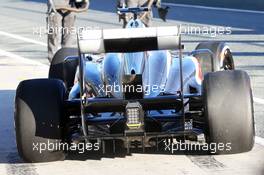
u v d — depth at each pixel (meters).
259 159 17.56
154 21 56.44
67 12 27.94
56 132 17.44
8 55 40.75
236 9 65.00
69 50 22.97
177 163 17.59
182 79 17.31
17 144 17.58
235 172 16.66
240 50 39.31
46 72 34.16
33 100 17.44
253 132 17.47
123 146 18.30
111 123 17.84
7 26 58.66
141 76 17.58
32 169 17.53
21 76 33.16
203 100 17.48
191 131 17.19
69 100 18.27
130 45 17.09
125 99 17.61
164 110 18.36
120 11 19.98
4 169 17.73
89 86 18.55
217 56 21.97
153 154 18.45
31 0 87.31
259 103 25.38
